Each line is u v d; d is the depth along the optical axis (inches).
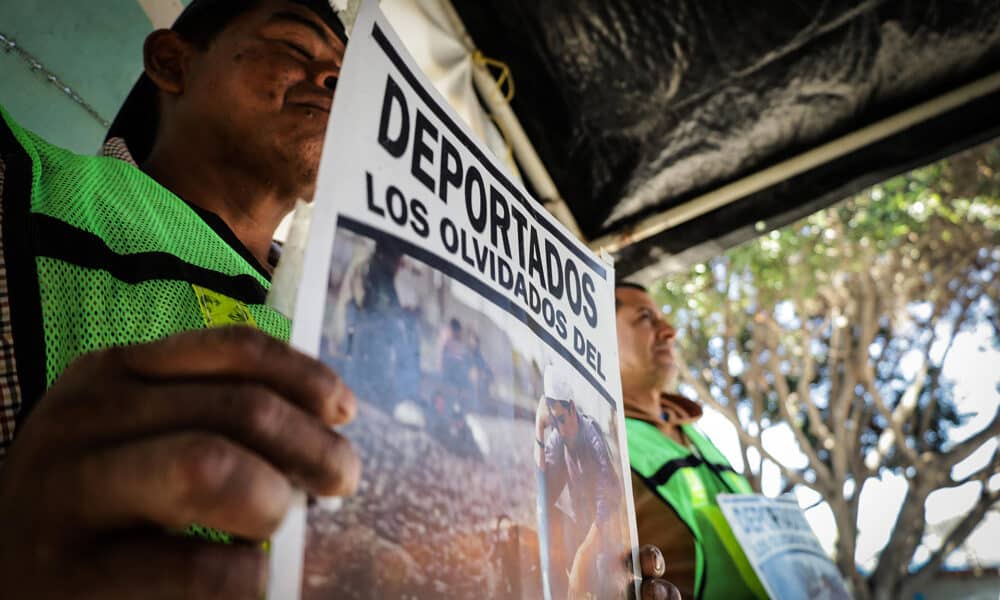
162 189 31.5
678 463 80.2
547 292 29.9
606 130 94.3
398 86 22.5
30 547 11.8
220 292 28.5
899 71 86.7
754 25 82.9
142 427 12.2
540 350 27.5
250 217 38.1
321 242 17.1
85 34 55.3
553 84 90.7
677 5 82.3
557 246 32.2
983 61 85.7
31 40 50.9
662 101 90.9
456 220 24.1
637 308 99.5
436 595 17.6
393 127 21.7
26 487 12.1
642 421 85.3
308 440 12.6
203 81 38.1
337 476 12.8
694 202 99.3
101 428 12.4
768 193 97.0
